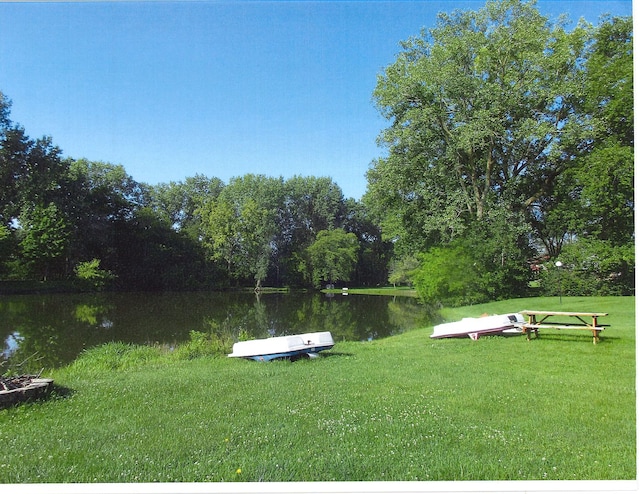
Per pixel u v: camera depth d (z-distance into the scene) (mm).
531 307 20203
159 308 30734
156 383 7824
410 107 28594
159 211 55094
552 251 29984
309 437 4934
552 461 4301
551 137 27047
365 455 4430
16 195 42344
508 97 26531
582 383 7297
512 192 28188
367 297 42781
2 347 16125
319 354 10781
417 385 7309
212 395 6848
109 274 44844
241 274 51656
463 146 25922
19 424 5477
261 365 9609
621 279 24984
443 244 27656
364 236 64875
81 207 45688
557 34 27000
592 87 26109
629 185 24484
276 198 58438
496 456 4406
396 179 28797
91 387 7578
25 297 37438
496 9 27141
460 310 24062
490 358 9562
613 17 26578
